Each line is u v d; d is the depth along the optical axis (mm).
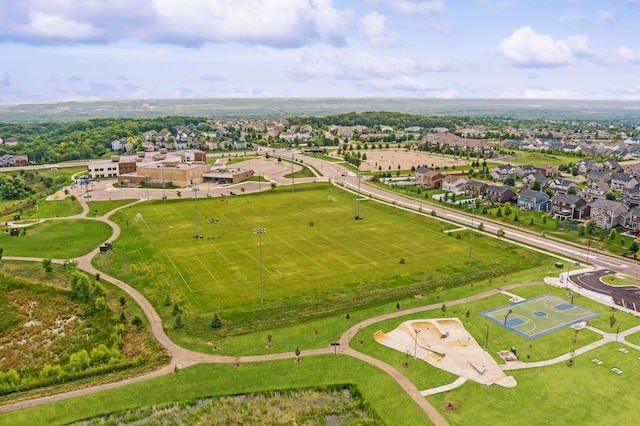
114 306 88438
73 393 62312
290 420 58250
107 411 58969
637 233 132750
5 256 115500
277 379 65000
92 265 109562
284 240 126938
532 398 60188
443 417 56969
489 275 102062
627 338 74812
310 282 97875
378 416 57781
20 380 65375
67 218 154875
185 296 91250
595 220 140000
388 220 149375
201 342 74625
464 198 183125
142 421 57875
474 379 64375
